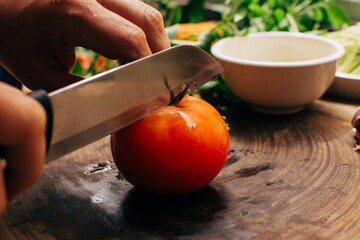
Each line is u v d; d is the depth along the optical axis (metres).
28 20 0.66
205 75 0.67
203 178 0.62
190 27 1.32
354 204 0.63
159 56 0.60
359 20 1.41
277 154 0.80
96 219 0.62
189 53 0.63
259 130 0.91
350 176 0.71
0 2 0.67
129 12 0.66
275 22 1.30
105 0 0.67
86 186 0.70
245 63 0.92
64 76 0.71
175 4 1.50
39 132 0.40
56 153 0.52
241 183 0.70
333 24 1.33
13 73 0.74
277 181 0.71
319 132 0.89
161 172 0.60
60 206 0.65
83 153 0.81
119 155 0.62
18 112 0.38
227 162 0.78
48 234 0.59
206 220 0.61
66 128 0.52
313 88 0.93
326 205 0.64
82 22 0.62
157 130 0.59
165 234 0.59
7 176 0.42
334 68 0.94
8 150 0.40
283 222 0.60
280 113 1.00
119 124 0.58
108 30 0.61
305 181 0.70
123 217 0.62
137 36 0.60
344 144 0.83
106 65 1.21
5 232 0.60
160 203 0.65
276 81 0.91
